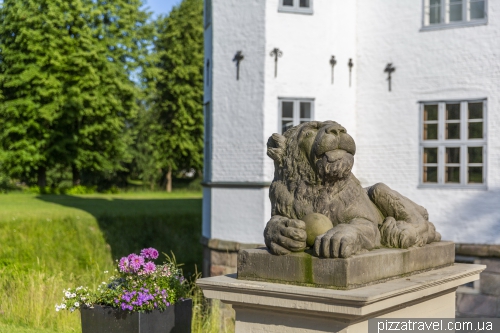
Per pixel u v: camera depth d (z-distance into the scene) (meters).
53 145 36.69
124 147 40.03
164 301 6.90
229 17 15.19
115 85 37.72
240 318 4.42
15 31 36.56
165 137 47.38
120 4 38.12
